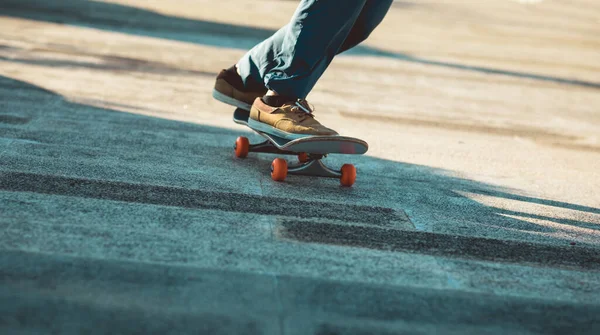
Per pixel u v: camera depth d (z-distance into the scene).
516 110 7.04
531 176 4.36
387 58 9.74
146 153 3.82
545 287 2.49
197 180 3.39
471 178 4.12
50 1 11.91
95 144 3.88
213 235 2.63
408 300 2.25
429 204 3.44
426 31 13.98
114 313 1.95
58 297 2.01
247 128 4.84
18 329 1.82
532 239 3.04
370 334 2.00
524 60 11.28
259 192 3.31
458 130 5.72
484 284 2.45
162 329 1.89
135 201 2.94
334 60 8.95
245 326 1.96
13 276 2.10
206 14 12.76
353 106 6.26
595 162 5.04
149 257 2.35
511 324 2.16
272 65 3.62
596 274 2.68
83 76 6.11
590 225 3.36
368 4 3.47
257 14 13.73
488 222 3.23
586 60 12.13
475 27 15.91
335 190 3.52
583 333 2.16
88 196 2.93
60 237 2.44
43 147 3.68
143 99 5.43
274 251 2.54
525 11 22.30
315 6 3.36
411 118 6.00
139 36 9.16
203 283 2.20
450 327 2.10
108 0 13.12
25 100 4.89
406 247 2.75
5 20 9.21
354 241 2.75
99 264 2.25
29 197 2.83
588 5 27.72
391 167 4.19
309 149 3.44
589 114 7.30
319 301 2.16
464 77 8.91
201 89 6.18
